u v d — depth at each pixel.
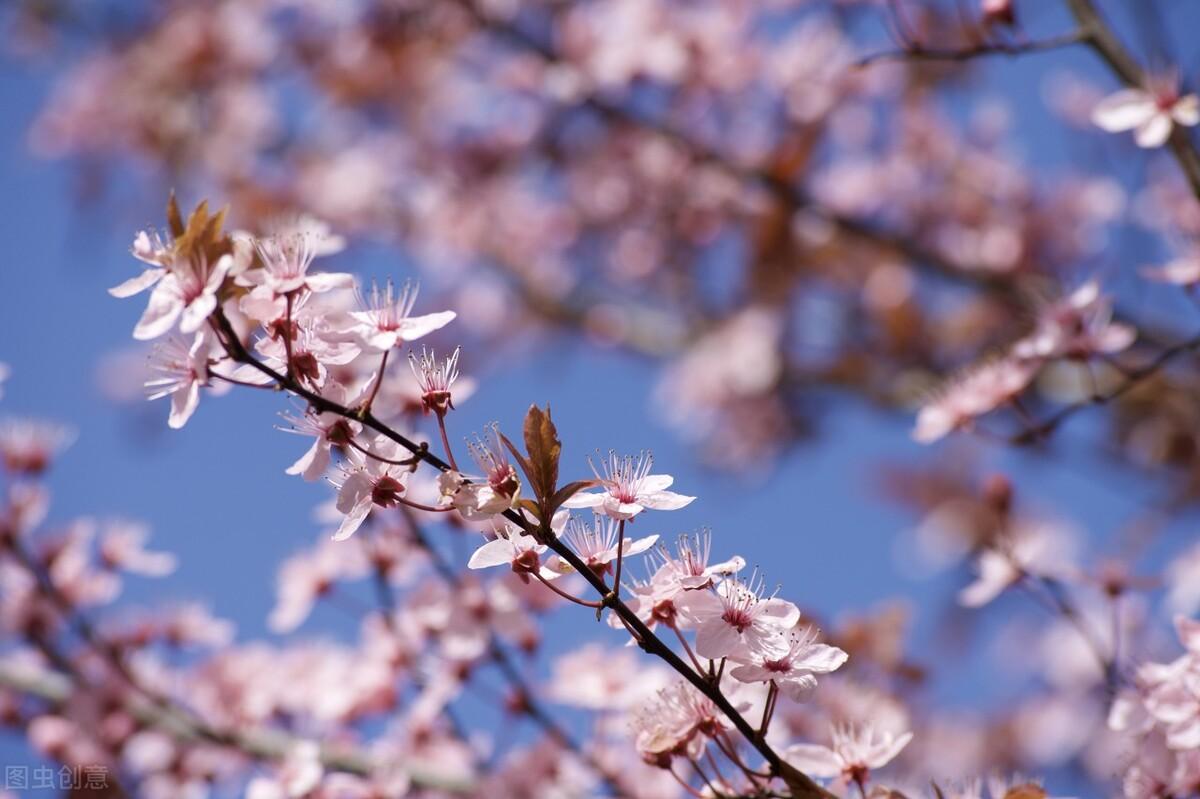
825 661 2.88
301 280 2.74
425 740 5.36
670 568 3.00
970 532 9.32
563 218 11.35
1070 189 9.46
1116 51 4.84
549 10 9.70
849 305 10.11
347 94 11.25
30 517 5.71
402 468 2.91
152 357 2.90
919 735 7.62
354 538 5.16
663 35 9.05
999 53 4.95
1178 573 6.76
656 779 4.85
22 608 5.77
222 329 2.69
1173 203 7.91
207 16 11.77
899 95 9.71
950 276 9.14
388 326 2.90
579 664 4.81
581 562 2.84
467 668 5.05
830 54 9.34
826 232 9.86
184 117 11.92
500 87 10.30
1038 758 8.84
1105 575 4.59
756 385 10.13
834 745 3.33
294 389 2.75
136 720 5.80
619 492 2.95
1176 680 3.33
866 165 10.05
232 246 2.75
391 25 10.76
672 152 9.93
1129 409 7.70
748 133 9.60
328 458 2.85
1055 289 7.74
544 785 4.98
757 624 2.92
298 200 11.33
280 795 4.59
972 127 10.08
